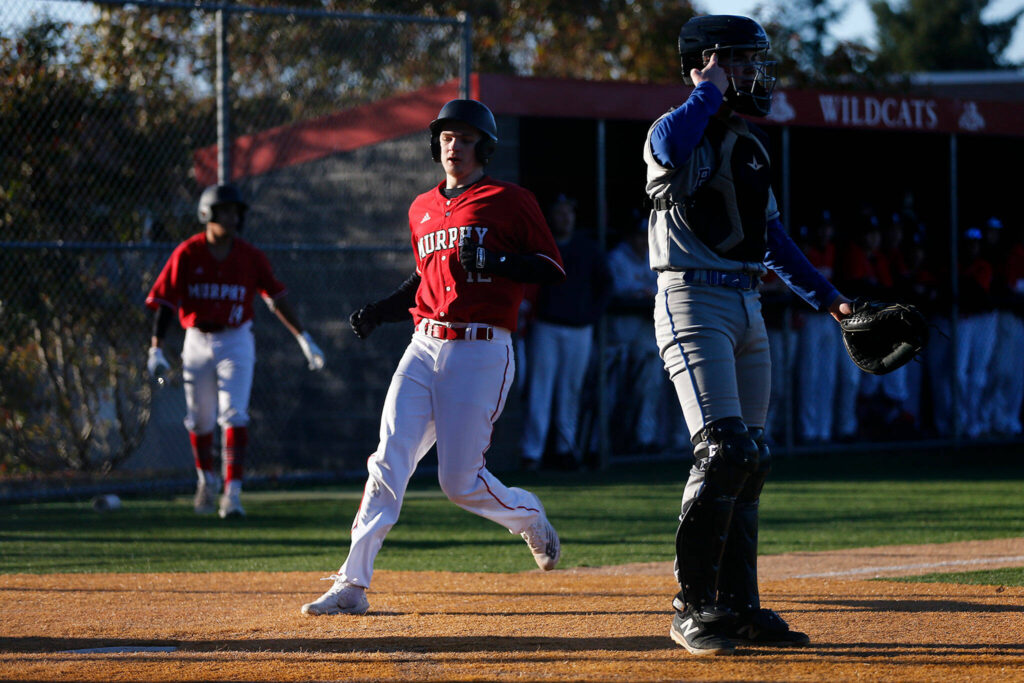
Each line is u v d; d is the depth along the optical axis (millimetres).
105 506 23578
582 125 33875
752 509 10867
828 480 27688
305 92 30422
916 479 27844
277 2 38469
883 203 37594
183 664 10219
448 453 12562
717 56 10633
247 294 22000
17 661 10414
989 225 36438
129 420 31453
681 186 10617
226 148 25953
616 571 15898
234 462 22344
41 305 29062
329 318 30641
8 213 28266
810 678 9445
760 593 13617
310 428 30844
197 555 17891
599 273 29750
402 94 29578
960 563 16141
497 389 12617
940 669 9742
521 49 52938
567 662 10141
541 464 31156
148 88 29500
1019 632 11273
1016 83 56469
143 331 30688
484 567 16359
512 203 12398
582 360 29922
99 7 28719
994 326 36281
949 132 34531
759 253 10766
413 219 12898
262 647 10969
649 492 25688
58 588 14750
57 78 28344
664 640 11070
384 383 30297
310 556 17734
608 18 53156
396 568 16312
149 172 29562
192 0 29156
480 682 9445
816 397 34344
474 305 12453
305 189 30422
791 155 36781
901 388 35281
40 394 30344
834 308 11164
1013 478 27953
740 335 10805
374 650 10766
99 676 9781
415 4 49469
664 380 32656
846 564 16172
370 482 12766
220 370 22188
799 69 51469
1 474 30109
